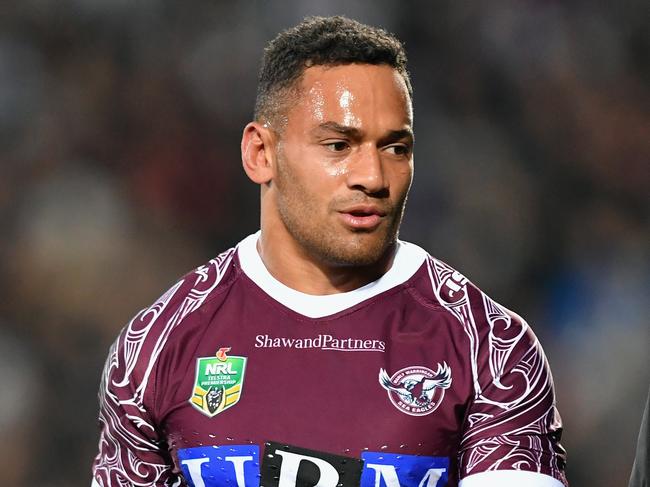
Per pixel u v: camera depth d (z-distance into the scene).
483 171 34.72
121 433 10.13
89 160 33.16
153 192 32.91
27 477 27.92
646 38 38.34
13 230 31.08
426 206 33.47
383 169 9.23
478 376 9.53
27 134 33.16
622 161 36.56
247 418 9.52
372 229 9.30
